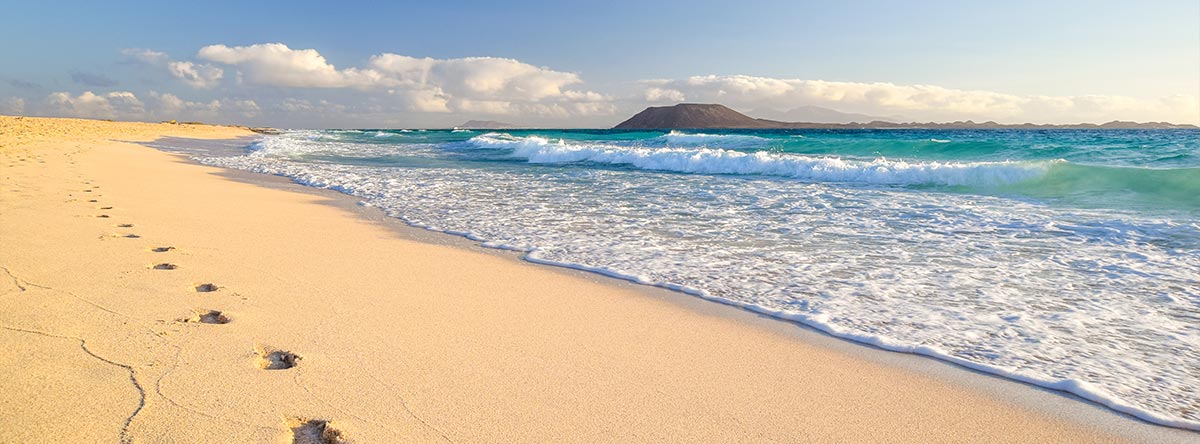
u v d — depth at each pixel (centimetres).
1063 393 318
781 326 418
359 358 334
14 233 595
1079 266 573
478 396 294
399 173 1616
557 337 385
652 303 466
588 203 1025
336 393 289
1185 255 607
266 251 595
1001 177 1234
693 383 321
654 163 1903
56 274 461
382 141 4153
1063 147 2023
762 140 3025
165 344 335
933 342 386
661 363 347
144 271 485
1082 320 425
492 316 421
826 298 479
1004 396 314
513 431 262
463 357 343
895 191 1188
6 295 402
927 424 284
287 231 719
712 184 1340
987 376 338
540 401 292
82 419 248
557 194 1152
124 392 274
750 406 296
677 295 490
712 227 792
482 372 323
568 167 1884
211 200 963
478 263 586
